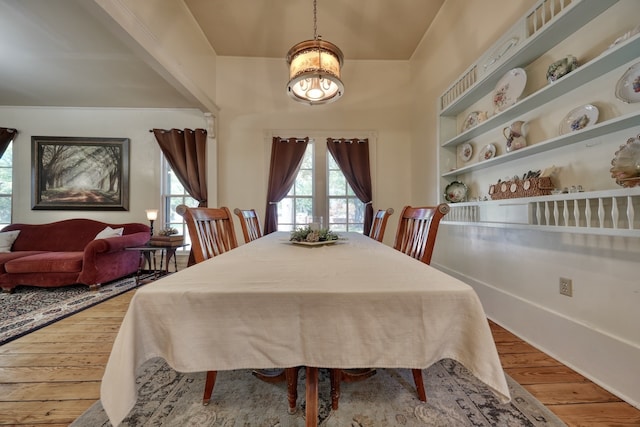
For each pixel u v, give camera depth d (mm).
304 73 1676
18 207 3566
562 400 1117
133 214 3674
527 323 1613
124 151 3650
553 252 1457
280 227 3598
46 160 3586
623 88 1099
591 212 1257
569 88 1333
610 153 1182
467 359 619
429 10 2734
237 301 630
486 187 2029
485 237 2041
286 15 2785
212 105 3320
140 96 3375
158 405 1113
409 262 976
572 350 1333
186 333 619
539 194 1398
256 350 631
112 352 604
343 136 3574
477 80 1889
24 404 1133
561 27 1303
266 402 1129
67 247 3303
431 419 1022
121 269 3113
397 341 631
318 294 632
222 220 1575
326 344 629
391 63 3602
